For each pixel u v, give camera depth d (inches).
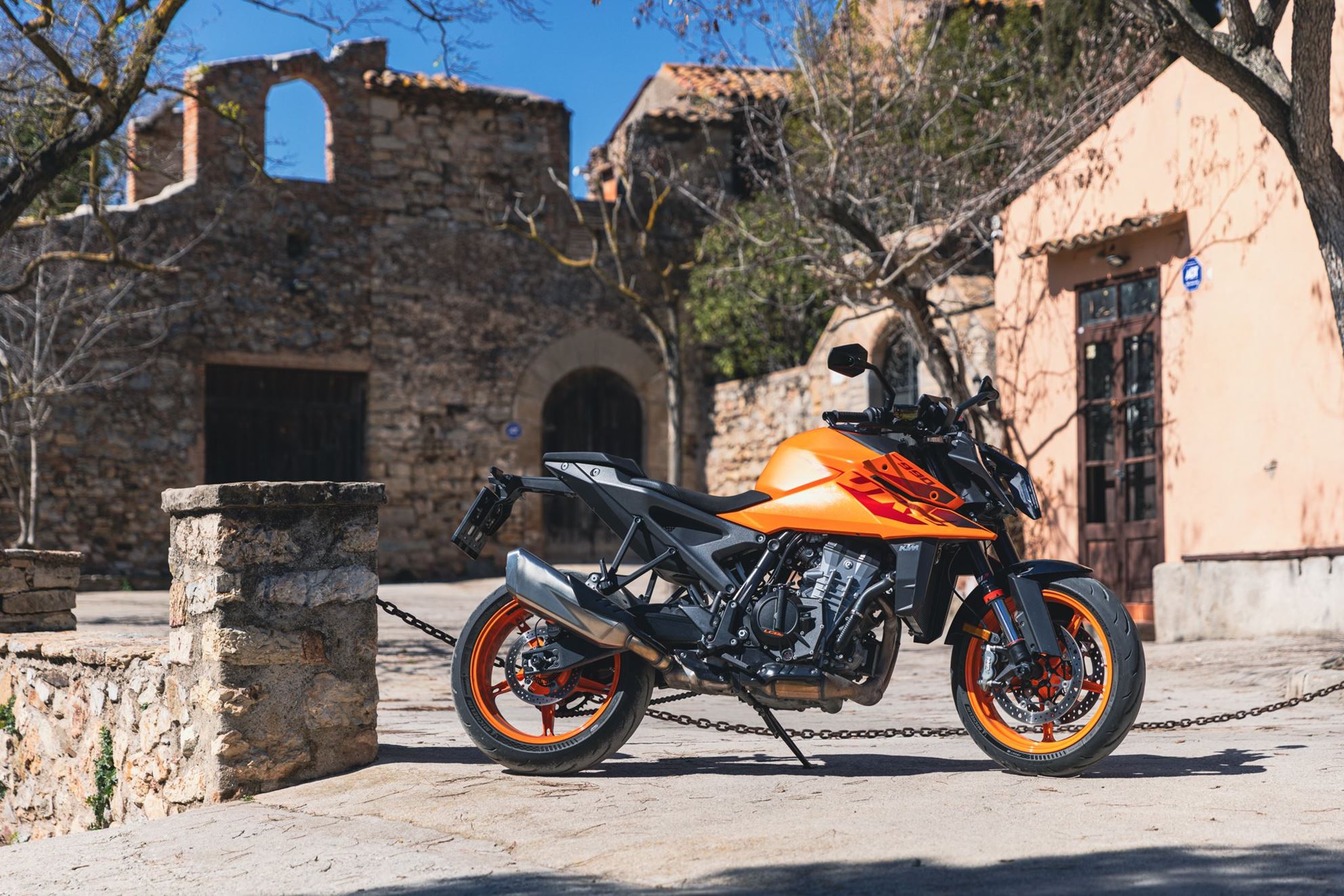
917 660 370.3
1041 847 122.2
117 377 674.8
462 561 752.3
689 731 226.2
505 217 716.0
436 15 390.9
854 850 123.3
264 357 719.1
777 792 151.6
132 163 450.6
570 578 169.2
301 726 178.5
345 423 745.6
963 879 112.2
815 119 532.1
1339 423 358.3
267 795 173.2
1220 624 385.4
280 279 725.9
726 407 764.6
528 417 768.3
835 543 165.2
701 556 168.7
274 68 725.9
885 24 628.4
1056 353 463.5
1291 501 372.8
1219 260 398.3
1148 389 428.8
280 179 727.7
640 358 788.6
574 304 780.6
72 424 674.2
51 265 653.9
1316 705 245.3
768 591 164.7
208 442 713.6
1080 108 490.0
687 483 780.6
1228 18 282.8
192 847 142.2
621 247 783.7
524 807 149.6
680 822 138.6
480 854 132.2
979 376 546.0
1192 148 407.5
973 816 135.7
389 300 749.9
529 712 245.3
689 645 167.5
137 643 228.8
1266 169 381.7
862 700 164.2
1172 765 167.6
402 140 758.5
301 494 178.7
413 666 362.9
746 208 709.3
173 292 699.4
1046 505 465.1
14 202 348.2
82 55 381.7
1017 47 608.7
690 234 784.9
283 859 134.9
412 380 750.5
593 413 789.9
